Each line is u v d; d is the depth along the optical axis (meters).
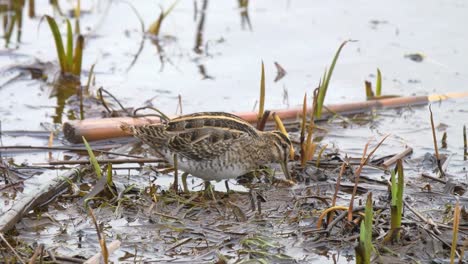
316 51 17.84
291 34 18.73
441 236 10.09
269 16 19.83
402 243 10.00
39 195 10.98
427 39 18.42
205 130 11.45
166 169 12.49
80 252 9.84
